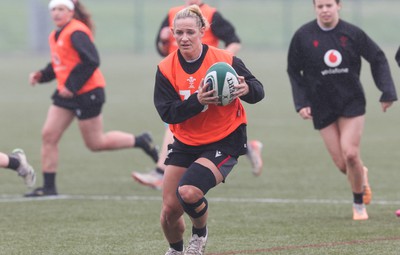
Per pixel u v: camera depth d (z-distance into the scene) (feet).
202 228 74.59
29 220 102.83
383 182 128.98
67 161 158.81
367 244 85.87
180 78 73.72
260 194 121.29
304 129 203.62
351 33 100.01
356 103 100.22
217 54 74.49
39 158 159.74
